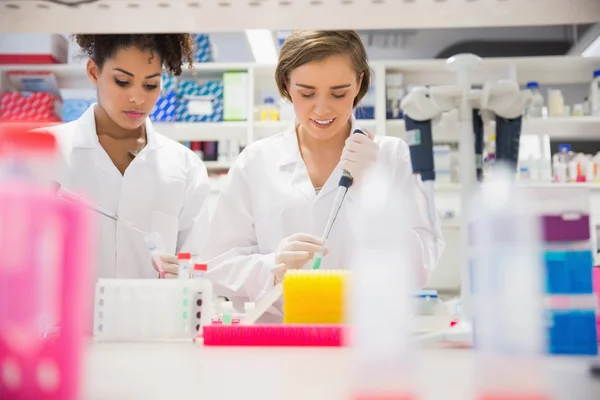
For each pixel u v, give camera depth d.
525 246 0.57
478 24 0.98
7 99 4.08
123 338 1.18
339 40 1.69
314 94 1.73
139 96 1.80
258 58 4.27
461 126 1.26
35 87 4.36
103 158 2.04
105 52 1.76
